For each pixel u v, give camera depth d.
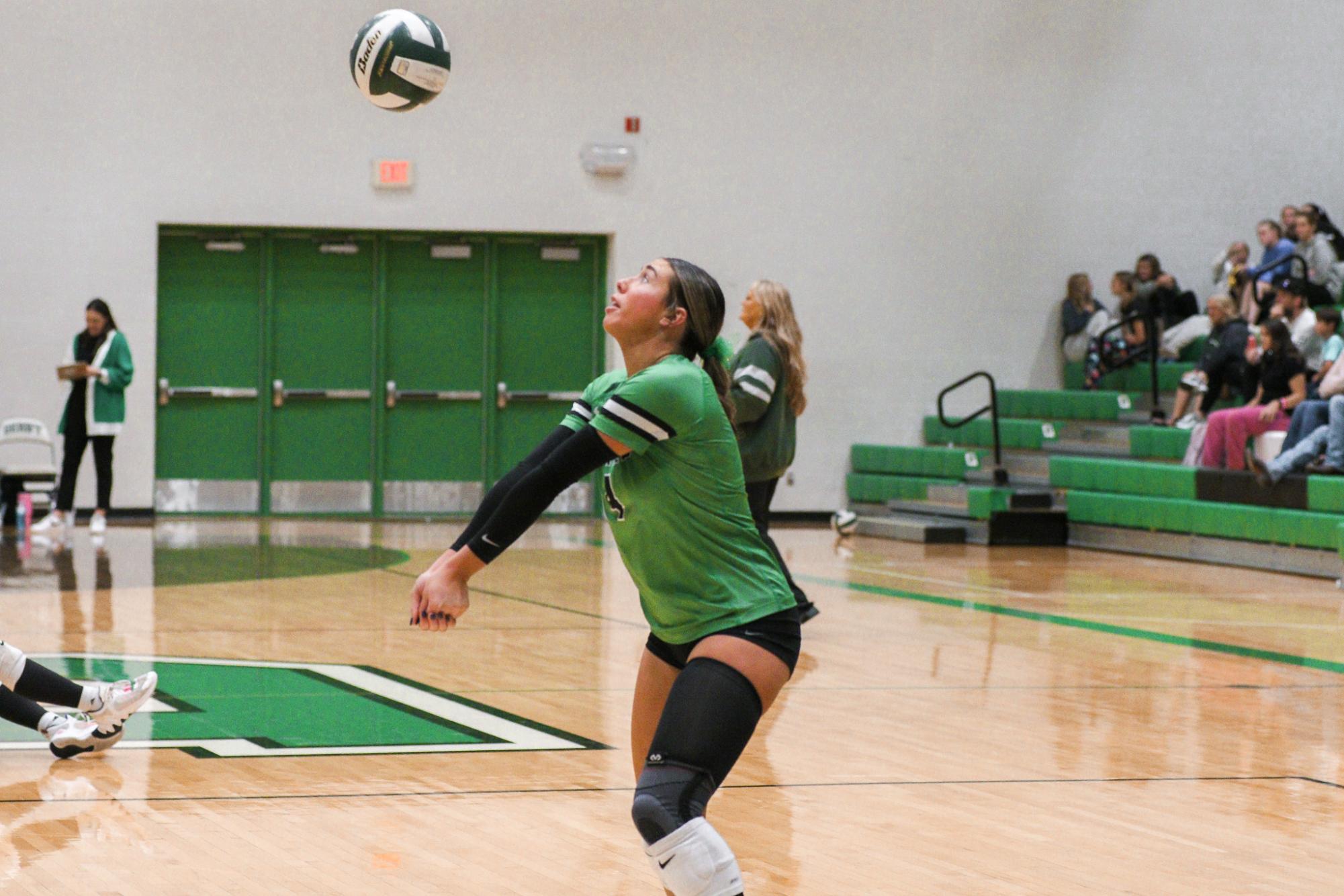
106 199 20.19
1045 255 23.03
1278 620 12.51
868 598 13.58
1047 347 23.06
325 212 20.77
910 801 6.50
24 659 6.82
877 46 22.30
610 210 21.53
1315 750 7.65
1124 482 18.58
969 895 5.20
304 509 21.36
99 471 18.41
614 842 5.76
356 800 6.31
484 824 5.98
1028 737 7.83
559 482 3.95
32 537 17.73
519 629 11.23
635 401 3.96
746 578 4.16
